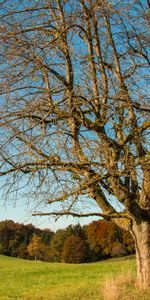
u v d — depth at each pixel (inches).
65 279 1269.7
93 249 3617.1
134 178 512.4
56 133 422.9
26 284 1202.0
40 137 419.2
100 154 427.5
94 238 3580.2
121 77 497.0
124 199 496.7
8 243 4131.4
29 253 4074.8
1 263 2721.5
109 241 3467.0
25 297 847.1
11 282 1283.2
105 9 492.4
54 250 4010.8
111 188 497.0
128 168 437.4
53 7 489.1
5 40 438.0
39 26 464.4
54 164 437.4
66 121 458.9
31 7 477.7
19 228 4170.8
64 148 425.4
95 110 474.0
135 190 535.2
